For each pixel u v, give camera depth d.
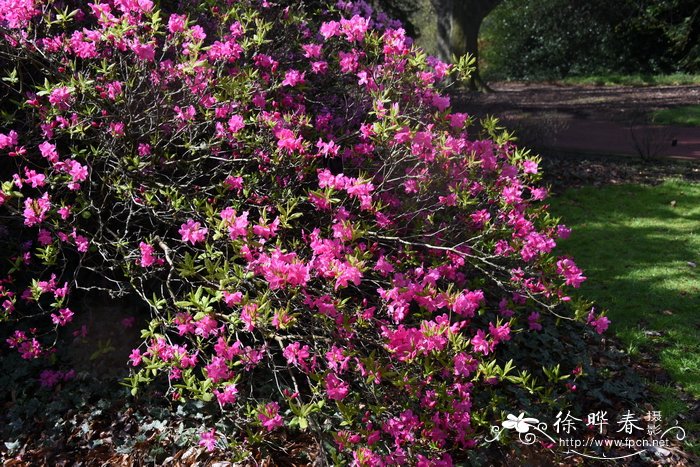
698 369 4.33
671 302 5.17
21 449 3.50
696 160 9.54
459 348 2.83
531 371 4.23
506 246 3.79
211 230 3.53
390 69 3.94
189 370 3.02
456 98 10.93
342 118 4.61
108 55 3.93
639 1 23.58
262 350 3.21
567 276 3.58
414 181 3.70
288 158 3.67
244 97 3.69
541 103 16.70
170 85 4.04
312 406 2.82
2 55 3.83
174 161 3.78
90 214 3.78
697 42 22.95
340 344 3.18
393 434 3.07
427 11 24.19
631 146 10.57
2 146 3.53
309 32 4.79
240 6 4.41
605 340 4.70
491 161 3.77
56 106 3.54
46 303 4.35
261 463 3.35
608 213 7.30
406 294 3.00
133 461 3.40
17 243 4.18
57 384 3.94
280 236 3.55
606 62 25.09
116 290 4.25
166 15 4.43
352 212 3.90
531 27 26.25
